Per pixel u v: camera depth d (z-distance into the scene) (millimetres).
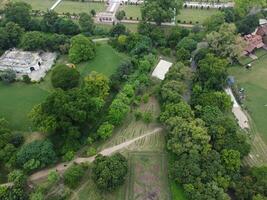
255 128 163375
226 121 151000
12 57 197250
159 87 177000
